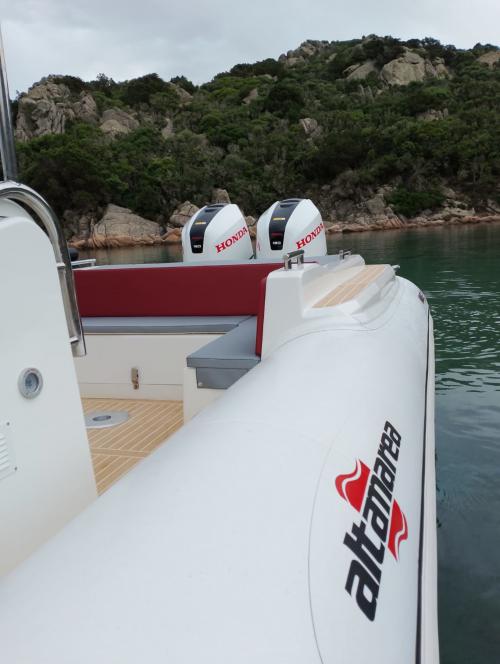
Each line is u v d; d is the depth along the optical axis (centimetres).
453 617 204
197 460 105
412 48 10750
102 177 5456
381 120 7038
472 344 589
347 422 131
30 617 70
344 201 5769
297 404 134
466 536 252
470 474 309
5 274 107
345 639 74
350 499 105
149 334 308
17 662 63
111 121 7762
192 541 81
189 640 66
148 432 260
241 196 5853
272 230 674
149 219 5594
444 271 1241
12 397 108
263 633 68
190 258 698
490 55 10738
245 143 6800
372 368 175
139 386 313
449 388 456
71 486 123
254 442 112
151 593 72
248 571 77
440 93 7369
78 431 125
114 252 3647
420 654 93
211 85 10475
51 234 131
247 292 331
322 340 196
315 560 83
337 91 9325
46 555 82
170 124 8400
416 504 133
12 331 108
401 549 110
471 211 5453
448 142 5628
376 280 290
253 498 92
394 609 91
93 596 72
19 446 110
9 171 124
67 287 136
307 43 13238
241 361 222
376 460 126
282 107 8050
